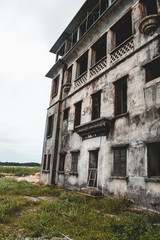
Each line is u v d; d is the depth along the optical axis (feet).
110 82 30.12
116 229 12.91
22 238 11.98
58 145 44.39
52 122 49.70
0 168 78.33
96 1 38.70
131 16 30.01
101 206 19.98
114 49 30.48
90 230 12.99
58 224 14.16
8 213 17.13
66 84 45.21
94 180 28.53
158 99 20.85
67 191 32.40
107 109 29.37
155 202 18.30
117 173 24.35
